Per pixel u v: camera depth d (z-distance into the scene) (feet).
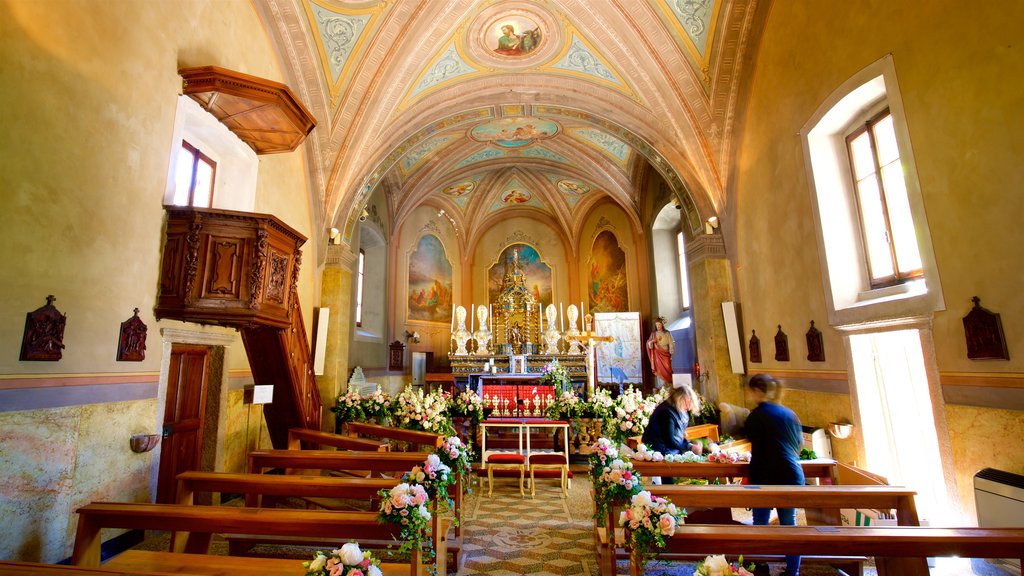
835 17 20.61
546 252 61.36
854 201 21.88
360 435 25.67
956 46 14.83
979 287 14.25
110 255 14.73
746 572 7.00
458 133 42.65
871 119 20.56
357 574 7.06
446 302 57.52
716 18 27.81
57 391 12.90
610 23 28.99
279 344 22.34
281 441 25.54
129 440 15.43
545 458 24.00
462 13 28.50
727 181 31.81
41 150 12.57
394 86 31.09
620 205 50.78
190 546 13.60
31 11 12.36
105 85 14.69
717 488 12.53
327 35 28.17
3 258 11.55
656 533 8.99
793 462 13.71
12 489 11.69
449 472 12.21
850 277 21.48
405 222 52.24
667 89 30.91
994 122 13.67
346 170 32.53
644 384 45.44
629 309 50.16
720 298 31.68
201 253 17.06
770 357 27.22
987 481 13.10
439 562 12.13
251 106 19.52
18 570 7.52
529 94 34.58
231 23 22.18
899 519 12.46
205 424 20.98
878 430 19.42
